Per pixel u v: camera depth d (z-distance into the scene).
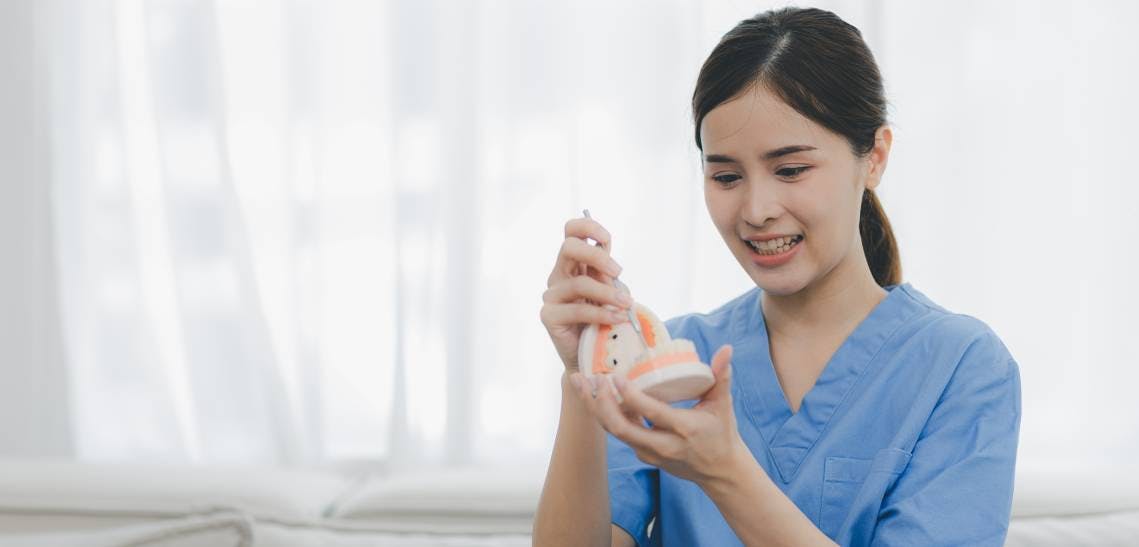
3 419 2.32
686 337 1.11
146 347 2.37
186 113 2.31
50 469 1.66
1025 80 2.26
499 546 1.42
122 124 2.33
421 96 2.28
